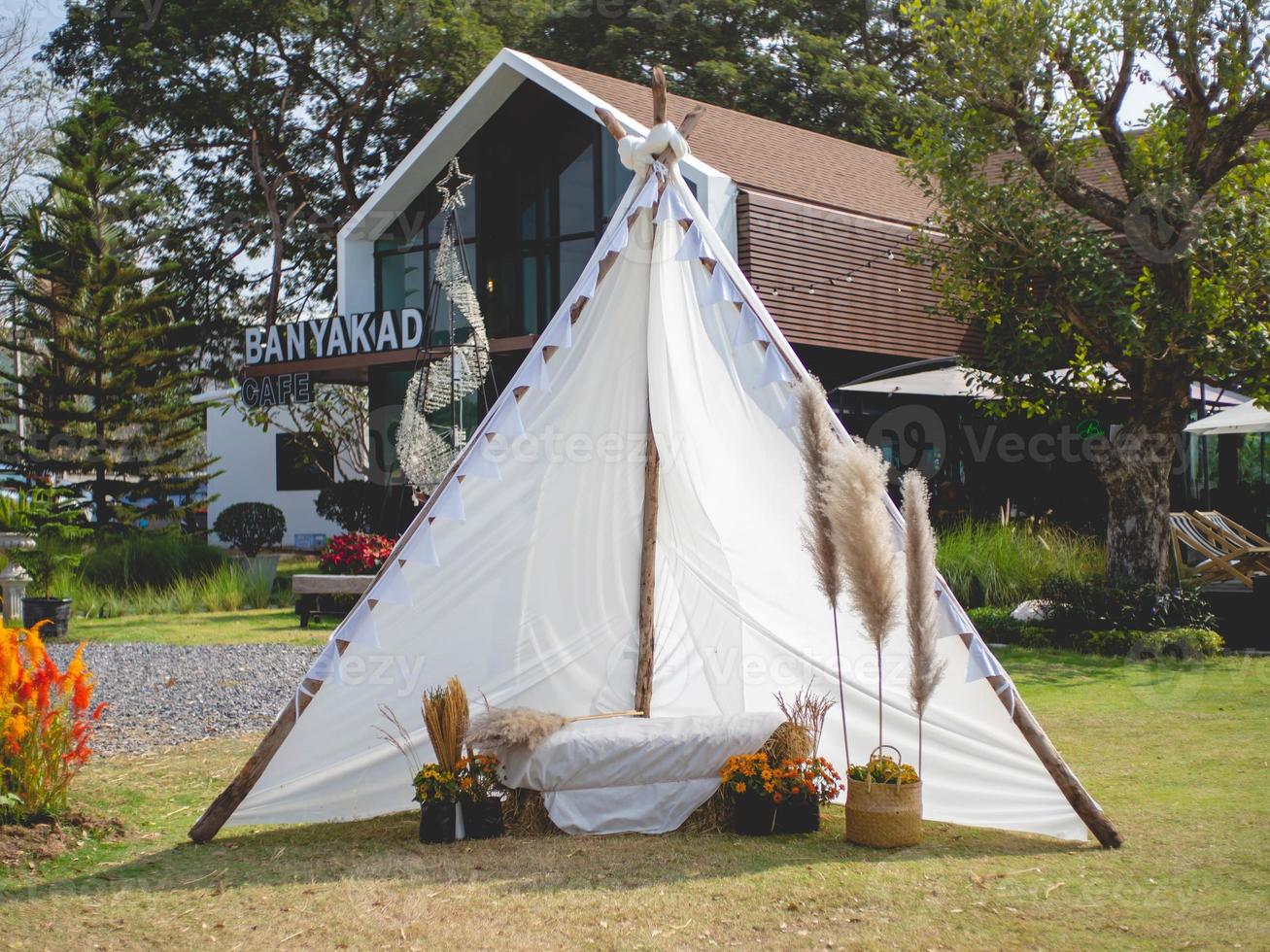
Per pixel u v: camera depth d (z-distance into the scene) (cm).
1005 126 1320
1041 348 1305
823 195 1920
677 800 599
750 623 695
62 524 1748
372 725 611
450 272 1745
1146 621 1216
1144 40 1228
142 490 2359
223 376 3325
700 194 1702
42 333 2267
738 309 622
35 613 1435
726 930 455
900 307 1933
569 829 590
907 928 454
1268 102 1199
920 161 1352
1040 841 576
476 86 2014
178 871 536
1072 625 1246
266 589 1847
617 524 687
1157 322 1226
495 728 586
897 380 1708
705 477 677
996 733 605
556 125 2045
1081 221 1269
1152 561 1291
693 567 709
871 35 3192
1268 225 1190
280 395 2162
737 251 1728
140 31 2977
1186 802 630
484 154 2123
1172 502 1814
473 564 623
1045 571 1397
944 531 1554
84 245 2236
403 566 601
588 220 2005
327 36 3003
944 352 2005
